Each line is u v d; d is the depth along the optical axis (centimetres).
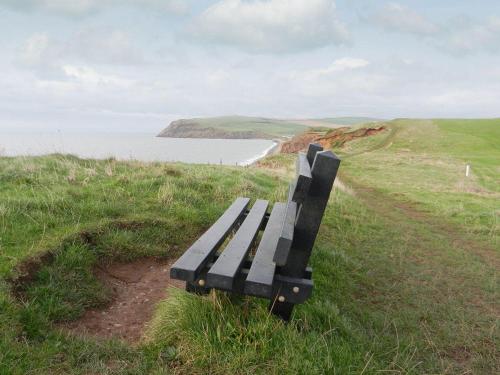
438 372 351
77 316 353
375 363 317
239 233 381
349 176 2683
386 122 7356
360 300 486
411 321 448
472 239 973
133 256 487
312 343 308
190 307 326
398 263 676
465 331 440
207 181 888
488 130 6053
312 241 304
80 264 420
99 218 561
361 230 855
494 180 2552
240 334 300
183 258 292
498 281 637
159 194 697
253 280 278
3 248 413
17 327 295
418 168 3209
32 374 256
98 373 270
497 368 372
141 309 388
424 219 1216
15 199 557
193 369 280
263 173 1362
